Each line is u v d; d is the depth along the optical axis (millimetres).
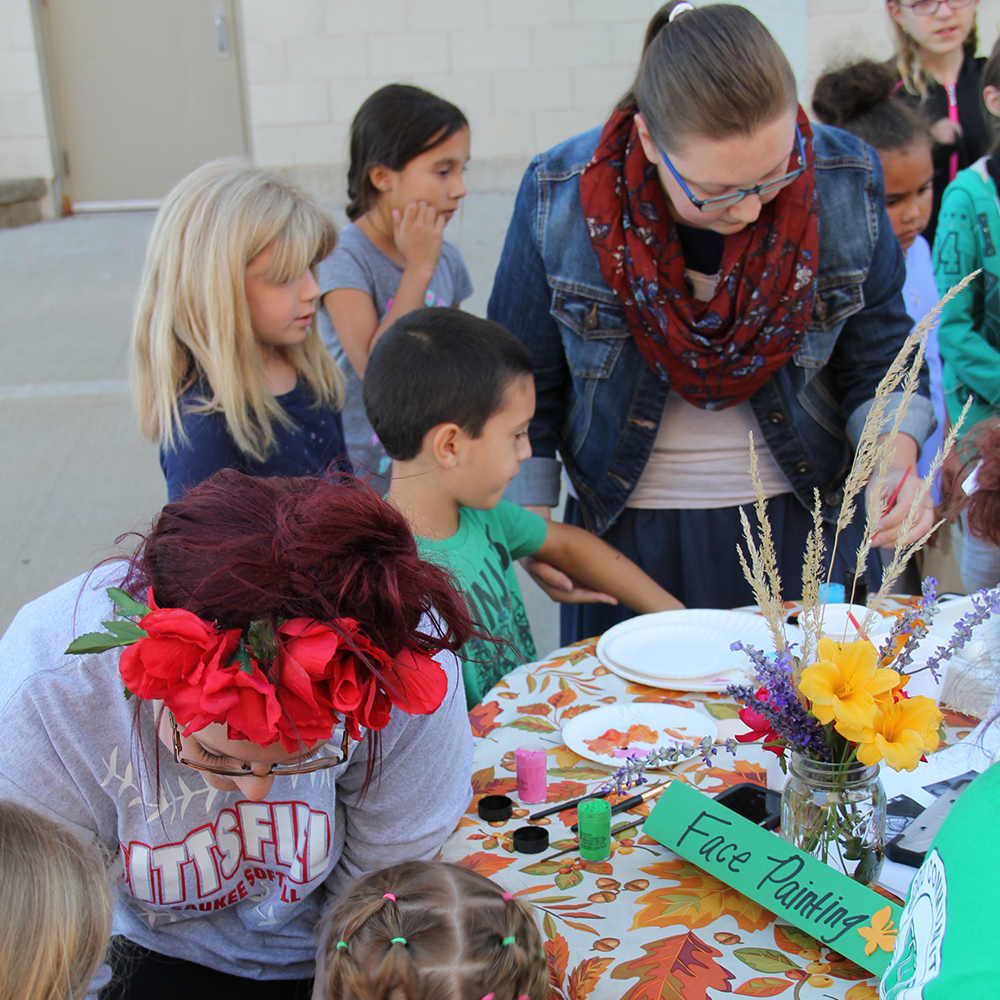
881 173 1948
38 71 6340
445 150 2504
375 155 2508
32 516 3898
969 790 767
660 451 2104
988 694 1417
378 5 5656
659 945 1052
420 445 1727
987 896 678
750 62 1494
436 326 1717
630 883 1151
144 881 1174
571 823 1267
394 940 910
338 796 1234
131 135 6598
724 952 1041
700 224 1733
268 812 1160
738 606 2156
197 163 6629
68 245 6207
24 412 4562
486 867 1186
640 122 1725
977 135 3055
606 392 2027
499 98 5773
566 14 5629
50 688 1046
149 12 6348
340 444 2264
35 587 3479
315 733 830
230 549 874
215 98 6523
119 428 4449
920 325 919
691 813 1166
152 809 1121
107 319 5324
